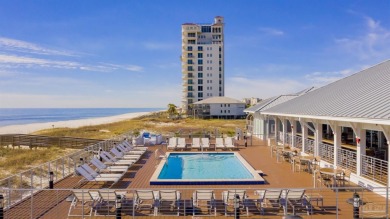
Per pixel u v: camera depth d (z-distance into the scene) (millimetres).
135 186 14148
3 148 31969
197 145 25156
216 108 81750
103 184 14461
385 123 10039
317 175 15180
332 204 11039
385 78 16156
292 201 10805
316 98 20109
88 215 10312
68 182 14906
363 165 13688
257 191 11211
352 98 15227
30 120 119188
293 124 22453
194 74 99500
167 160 20766
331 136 22828
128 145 24234
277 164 18672
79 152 17828
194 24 102062
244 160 19766
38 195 12617
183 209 10703
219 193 12625
